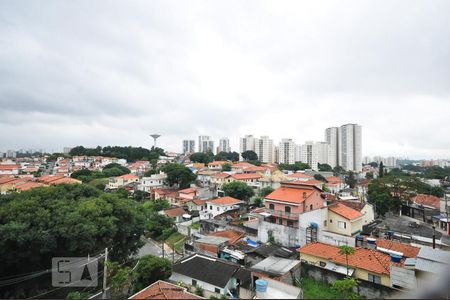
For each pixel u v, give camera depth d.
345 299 19.03
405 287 19.92
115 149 164.00
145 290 18.91
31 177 90.12
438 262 19.64
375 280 21.92
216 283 22.47
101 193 36.75
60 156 157.25
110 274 23.05
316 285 22.62
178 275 24.81
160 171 95.31
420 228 39.94
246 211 55.50
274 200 37.00
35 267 26.11
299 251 26.92
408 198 54.03
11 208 26.22
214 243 32.78
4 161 135.75
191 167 108.44
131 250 34.22
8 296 25.36
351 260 23.70
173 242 43.25
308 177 79.31
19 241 22.66
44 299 24.95
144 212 44.09
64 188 35.03
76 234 24.77
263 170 90.31
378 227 38.25
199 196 65.81
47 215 25.94
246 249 32.38
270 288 17.16
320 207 35.31
